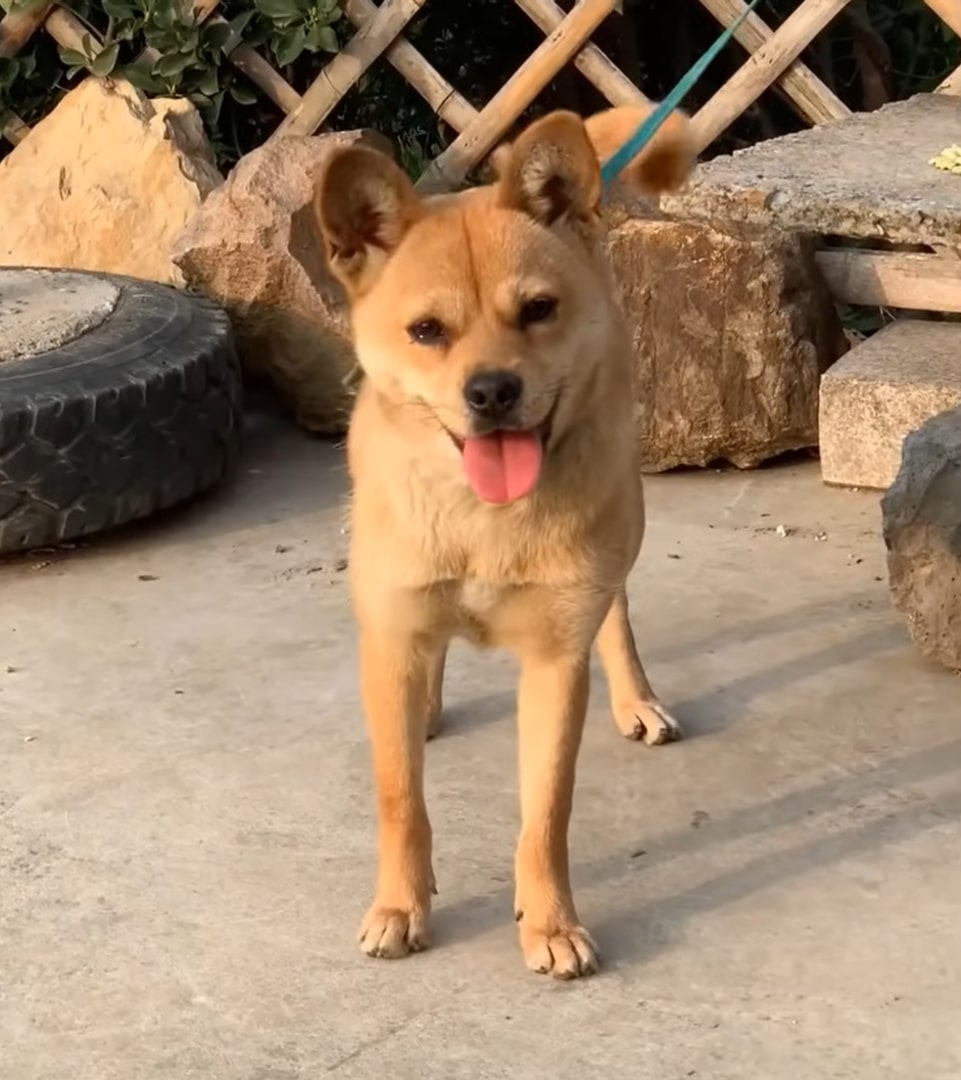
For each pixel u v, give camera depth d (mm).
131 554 2689
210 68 3393
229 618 2521
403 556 1938
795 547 2658
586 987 1930
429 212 1955
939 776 2184
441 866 2076
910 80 3709
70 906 2037
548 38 3166
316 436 3055
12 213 3396
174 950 1983
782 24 3090
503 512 1920
